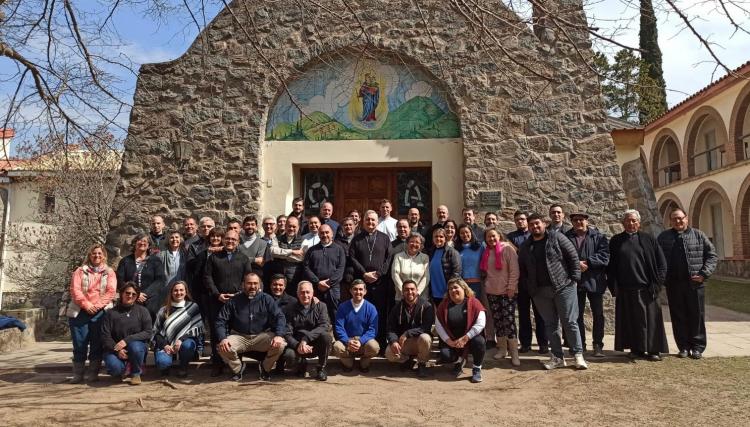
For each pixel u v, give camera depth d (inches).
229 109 335.6
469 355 261.3
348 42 332.5
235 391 212.4
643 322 244.4
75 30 245.9
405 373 237.1
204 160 332.2
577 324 236.7
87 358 245.6
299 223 283.0
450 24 331.9
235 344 224.5
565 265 236.5
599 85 323.6
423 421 173.9
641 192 408.5
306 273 247.9
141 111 338.6
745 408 179.8
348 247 261.7
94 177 459.2
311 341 226.4
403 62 334.0
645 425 167.2
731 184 720.3
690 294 249.0
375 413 182.4
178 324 237.5
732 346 274.4
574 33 325.1
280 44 337.4
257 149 330.6
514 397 199.2
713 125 803.4
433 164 329.7
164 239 265.4
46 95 261.9
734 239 719.1
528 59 326.3
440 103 334.3
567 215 314.3
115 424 172.6
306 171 351.9
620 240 253.9
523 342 267.4
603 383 212.8
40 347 336.2
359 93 337.7
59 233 490.3
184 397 204.4
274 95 335.6
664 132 901.2
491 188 318.3
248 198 326.3
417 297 237.5
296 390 212.5
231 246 243.4
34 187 526.3
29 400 202.1
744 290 558.3
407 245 253.8
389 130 334.3
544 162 319.3
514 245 271.1
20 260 508.7
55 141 273.1
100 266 243.3
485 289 252.8
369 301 250.2
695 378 216.2
